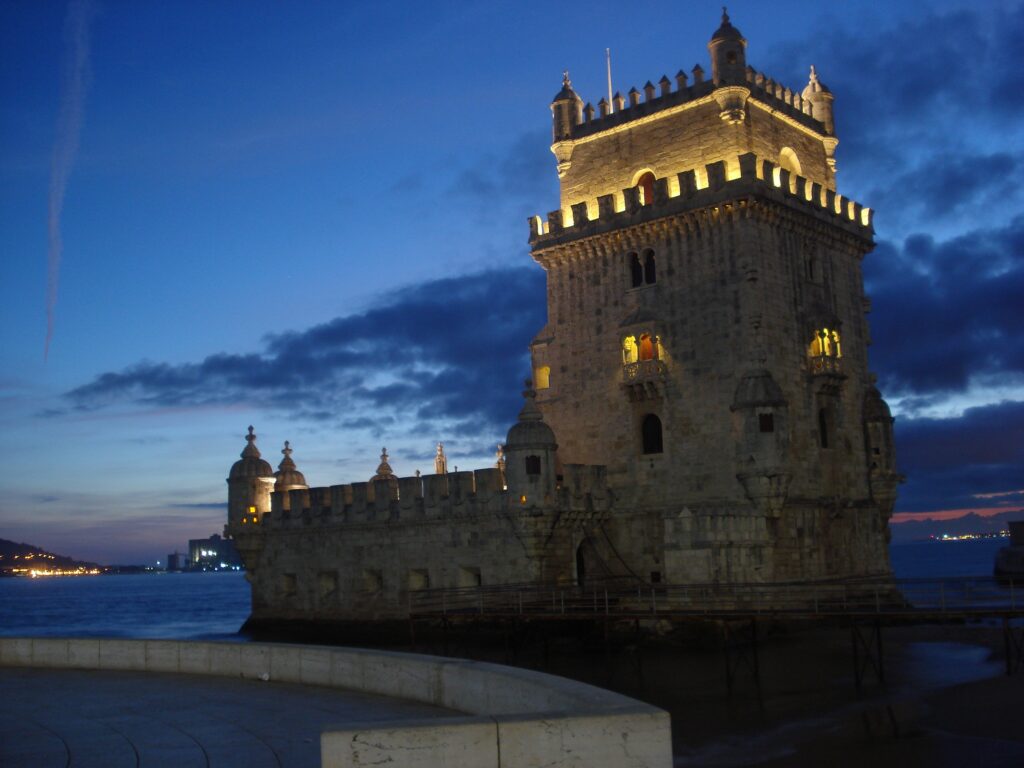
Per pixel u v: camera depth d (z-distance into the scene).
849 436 64.69
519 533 57.91
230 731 18.05
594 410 64.44
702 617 45.91
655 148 64.81
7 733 18.19
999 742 33.84
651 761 13.16
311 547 69.75
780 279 60.84
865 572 63.53
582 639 56.81
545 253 67.50
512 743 12.98
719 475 58.56
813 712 39.19
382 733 12.77
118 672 25.61
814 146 70.12
